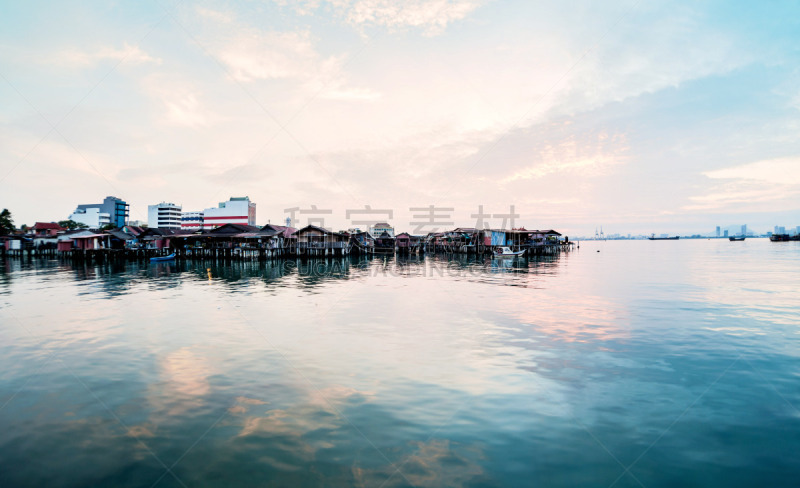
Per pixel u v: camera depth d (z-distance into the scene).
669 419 9.00
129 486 6.86
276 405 9.67
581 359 12.92
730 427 8.68
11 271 42.75
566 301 23.69
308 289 29.30
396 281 34.59
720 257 68.88
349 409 9.44
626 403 9.76
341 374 11.62
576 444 8.00
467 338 15.41
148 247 66.38
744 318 18.89
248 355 13.40
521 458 7.54
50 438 8.30
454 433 8.39
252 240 64.25
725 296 25.38
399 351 13.77
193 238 65.50
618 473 7.12
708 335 15.85
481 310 20.92
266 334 16.08
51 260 59.66
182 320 18.62
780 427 8.68
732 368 12.14
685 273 40.38
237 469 7.27
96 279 35.34
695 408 9.52
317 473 7.14
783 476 7.10
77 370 12.06
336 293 27.22
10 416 9.22
